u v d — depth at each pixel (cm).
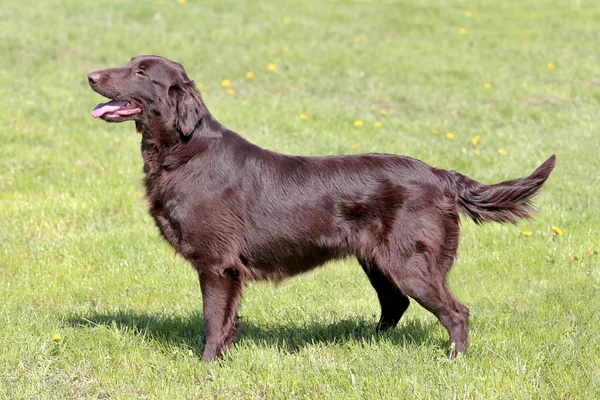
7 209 1171
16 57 2023
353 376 646
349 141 1570
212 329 682
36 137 1505
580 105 1908
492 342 734
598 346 710
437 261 685
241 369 666
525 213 709
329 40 2441
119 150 1484
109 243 1062
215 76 2019
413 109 1866
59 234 1110
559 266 994
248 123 1647
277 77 2047
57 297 894
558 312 827
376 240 684
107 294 912
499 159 1473
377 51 2339
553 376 644
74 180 1322
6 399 620
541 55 2367
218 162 688
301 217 688
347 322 809
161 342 739
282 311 858
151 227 1147
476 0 3291
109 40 2227
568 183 1327
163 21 2491
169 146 692
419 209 680
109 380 657
